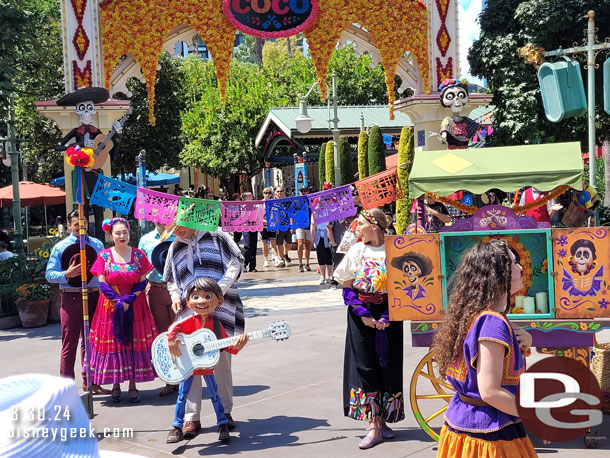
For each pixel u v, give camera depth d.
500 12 17.36
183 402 5.84
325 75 15.61
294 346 9.20
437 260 5.22
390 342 5.57
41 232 32.16
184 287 6.21
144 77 14.81
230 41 15.01
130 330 7.02
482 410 3.12
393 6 15.97
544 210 7.10
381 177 6.21
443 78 16.53
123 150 28.77
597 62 16.84
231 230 6.28
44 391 1.36
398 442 5.59
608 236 5.05
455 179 5.29
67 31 14.40
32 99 24.69
